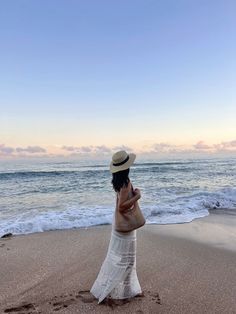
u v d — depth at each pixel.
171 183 19.64
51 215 9.91
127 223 3.99
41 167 37.69
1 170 30.97
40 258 6.05
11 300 4.33
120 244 4.07
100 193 15.81
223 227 8.81
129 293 4.26
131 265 4.16
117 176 3.94
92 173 27.11
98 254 6.32
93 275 5.22
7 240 7.30
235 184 18.95
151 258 6.09
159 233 8.05
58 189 17.45
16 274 5.26
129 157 3.99
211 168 33.62
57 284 4.86
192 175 25.41
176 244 7.09
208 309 4.14
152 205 11.70
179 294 4.55
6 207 11.84
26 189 17.48
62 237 7.59
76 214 10.06
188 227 8.78
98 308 4.05
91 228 8.57
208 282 5.02
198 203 12.05
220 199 12.91
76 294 4.49
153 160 54.56
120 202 3.93
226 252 6.58
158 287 4.77
